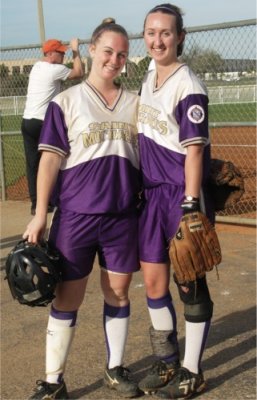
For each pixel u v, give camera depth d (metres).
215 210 3.47
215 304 4.78
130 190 3.29
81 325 4.43
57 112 3.22
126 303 3.49
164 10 3.22
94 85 3.28
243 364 3.78
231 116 13.80
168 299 3.42
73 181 3.24
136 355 3.93
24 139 7.80
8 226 7.57
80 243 3.26
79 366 3.81
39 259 3.14
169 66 3.27
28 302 3.19
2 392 3.53
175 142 3.22
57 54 7.49
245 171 10.27
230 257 5.99
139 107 3.32
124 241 3.34
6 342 4.21
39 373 3.75
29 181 7.94
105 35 3.19
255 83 7.45
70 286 3.31
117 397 3.44
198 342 3.36
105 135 3.23
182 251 3.14
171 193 3.24
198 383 3.38
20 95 9.49
